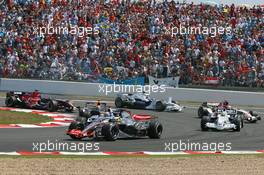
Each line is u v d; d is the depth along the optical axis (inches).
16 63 4431.6
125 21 4702.3
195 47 4298.7
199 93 4035.4
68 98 4035.4
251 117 3024.1
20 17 4756.4
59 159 1566.2
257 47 4276.6
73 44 4434.1
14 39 4557.1
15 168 1397.6
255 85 3949.3
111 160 1574.8
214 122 2568.9
